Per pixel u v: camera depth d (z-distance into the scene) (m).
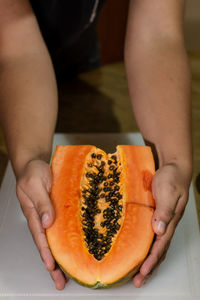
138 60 0.90
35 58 0.89
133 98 0.90
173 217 0.77
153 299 0.80
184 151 0.82
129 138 1.09
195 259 0.85
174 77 0.88
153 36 0.90
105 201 0.81
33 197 0.76
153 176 0.79
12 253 0.87
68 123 1.20
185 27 1.50
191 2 1.44
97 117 1.22
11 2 0.88
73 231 0.75
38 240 0.76
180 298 0.80
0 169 1.06
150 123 0.87
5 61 0.89
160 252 0.74
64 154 0.82
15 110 0.86
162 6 0.90
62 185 0.79
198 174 1.03
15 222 0.92
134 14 0.92
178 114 0.85
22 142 0.83
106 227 0.78
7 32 0.89
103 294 0.81
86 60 1.37
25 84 0.87
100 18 1.34
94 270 0.72
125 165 0.81
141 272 0.73
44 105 0.87
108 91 1.32
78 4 1.06
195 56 1.50
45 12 1.07
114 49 1.45
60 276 0.79
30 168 0.78
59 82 1.36
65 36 1.14
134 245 0.73
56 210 0.76
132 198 0.77
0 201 0.96
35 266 0.85
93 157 0.83
